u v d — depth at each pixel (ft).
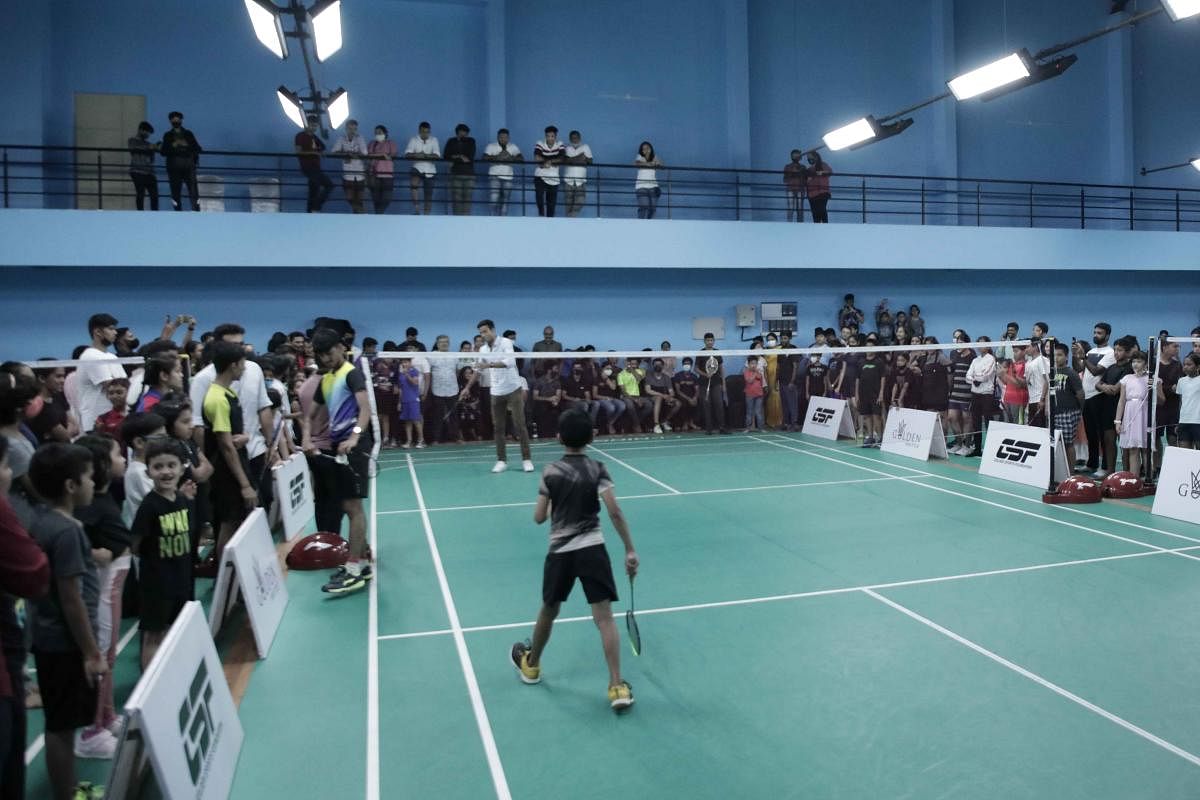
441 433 54.95
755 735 15.21
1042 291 70.08
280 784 13.64
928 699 16.61
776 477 41.04
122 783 10.03
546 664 18.53
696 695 16.90
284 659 18.88
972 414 46.98
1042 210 74.64
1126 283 72.02
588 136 64.80
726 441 54.19
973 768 14.02
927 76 71.67
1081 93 75.46
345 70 60.29
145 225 49.70
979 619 21.12
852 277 66.03
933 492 37.09
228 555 18.83
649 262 57.93
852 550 27.68
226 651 19.33
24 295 51.34
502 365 41.91
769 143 68.49
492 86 60.80
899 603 22.38
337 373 23.41
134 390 28.86
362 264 53.01
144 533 16.24
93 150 48.96
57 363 24.82
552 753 14.65
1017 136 74.02
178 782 10.86
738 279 63.77
